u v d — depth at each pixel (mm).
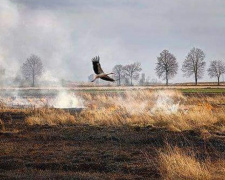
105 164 17906
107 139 23406
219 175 15562
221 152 19922
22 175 16141
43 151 20547
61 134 24797
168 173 15773
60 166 17812
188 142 21641
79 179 15555
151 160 18328
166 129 24734
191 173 15367
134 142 22578
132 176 16016
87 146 21719
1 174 16250
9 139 24016
